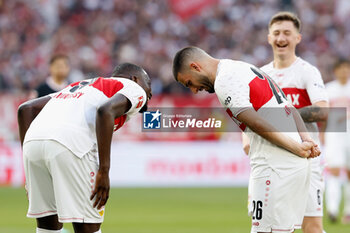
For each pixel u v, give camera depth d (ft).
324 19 238.07
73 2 234.58
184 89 203.62
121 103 52.01
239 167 175.94
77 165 52.16
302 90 67.82
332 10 239.71
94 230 53.62
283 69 68.49
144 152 175.42
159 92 208.13
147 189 167.53
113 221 109.70
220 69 53.78
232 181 175.83
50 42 225.35
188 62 54.75
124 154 174.91
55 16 232.53
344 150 115.65
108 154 51.37
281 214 53.11
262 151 53.72
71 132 52.31
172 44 230.07
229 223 106.83
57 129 52.49
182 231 97.04
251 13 237.04
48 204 55.11
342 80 118.62
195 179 175.83
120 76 56.29
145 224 105.50
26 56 220.64
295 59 68.39
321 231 65.51
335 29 237.04
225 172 175.83
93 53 224.33
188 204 136.36
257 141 54.13
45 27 228.84
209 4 237.25
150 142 176.04
